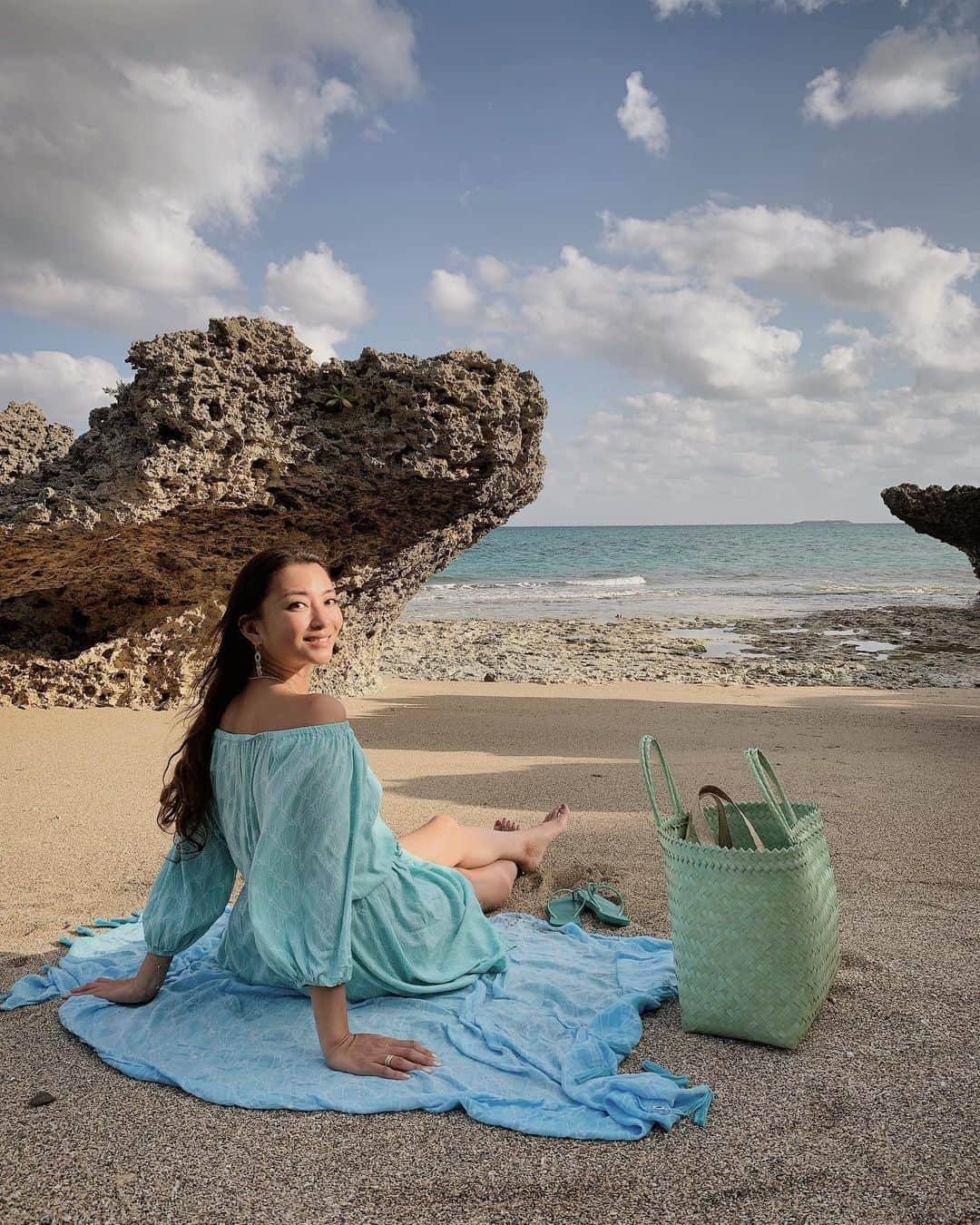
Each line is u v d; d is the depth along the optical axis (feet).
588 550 251.19
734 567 172.24
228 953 10.83
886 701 38.99
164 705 32.09
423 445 27.89
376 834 10.10
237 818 9.78
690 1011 9.55
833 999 10.20
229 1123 8.04
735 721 31.96
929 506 76.28
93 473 25.86
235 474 26.66
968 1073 8.55
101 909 13.56
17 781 21.25
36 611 31.55
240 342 26.43
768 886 9.07
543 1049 9.21
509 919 12.96
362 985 10.19
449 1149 7.63
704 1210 6.79
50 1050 9.39
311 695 9.66
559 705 36.58
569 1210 6.83
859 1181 7.06
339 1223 6.71
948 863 15.12
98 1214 6.82
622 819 18.28
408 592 37.65
